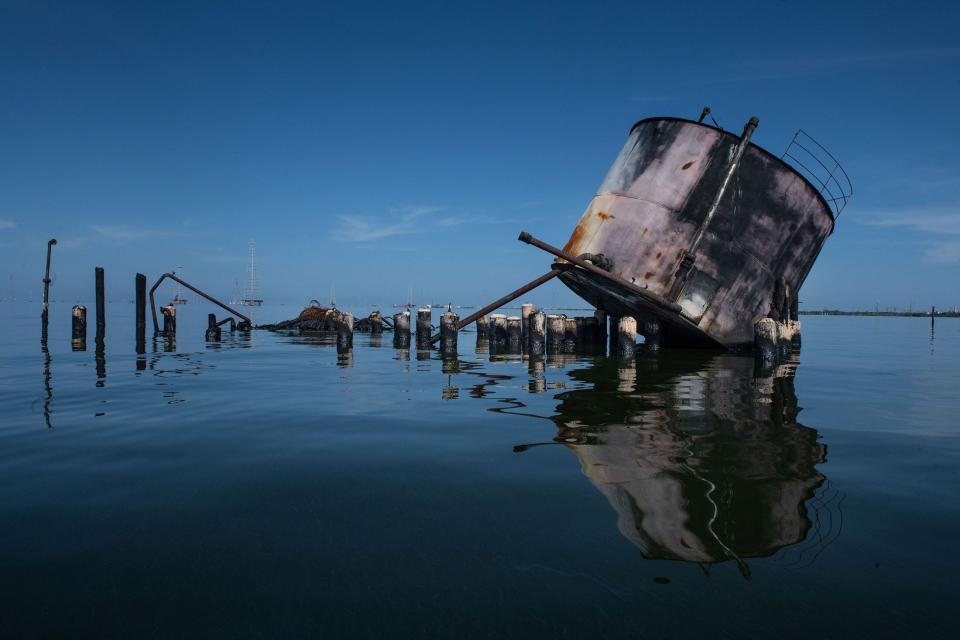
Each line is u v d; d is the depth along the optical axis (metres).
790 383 10.59
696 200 15.09
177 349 18.64
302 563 3.15
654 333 16.44
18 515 3.83
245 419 7.05
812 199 15.56
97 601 2.76
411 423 6.83
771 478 4.66
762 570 3.09
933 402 8.53
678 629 2.54
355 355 16.59
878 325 61.81
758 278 15.48
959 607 2.71
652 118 16.16
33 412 7.50
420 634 2.50
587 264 14.73
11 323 37.94
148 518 3.79
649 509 3.97
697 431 6.39
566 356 16.34
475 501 4.12
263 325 33.81
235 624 2.58
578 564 3.15
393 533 3.55
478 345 21.91
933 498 4.21
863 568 3.11
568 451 5.51
